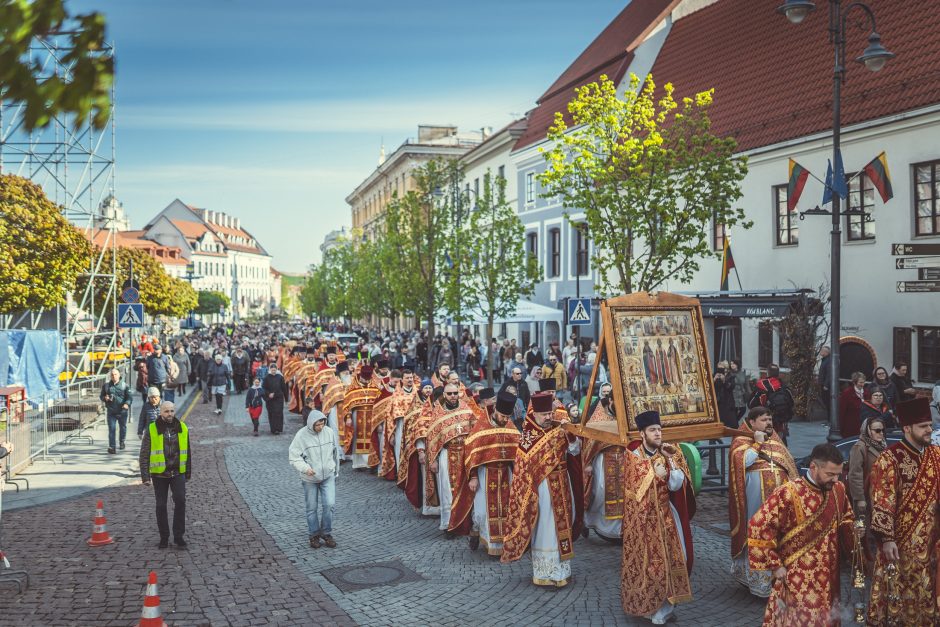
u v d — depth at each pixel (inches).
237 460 665.6
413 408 507.2
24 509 485.1
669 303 349.4
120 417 709.3
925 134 751.7
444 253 1289.4
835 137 542.6
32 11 117.0
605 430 333.1
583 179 738.8
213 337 2413.9
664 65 1261.1
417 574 351.6
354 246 3065.9
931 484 243.8
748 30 1119.6
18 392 604.7
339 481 573.6
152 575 268.2
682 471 289.1
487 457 372.2
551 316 1111.0
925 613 244.4
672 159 717.3
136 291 855.7
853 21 914.1
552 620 291.0
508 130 1599.4
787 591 225.9
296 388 1015.0
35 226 836.6
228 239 5698.8
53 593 327.6
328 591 330.6
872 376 792.9
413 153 2529.5
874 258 805.2
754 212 953.5
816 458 224.4
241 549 394.6
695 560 358.6
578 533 348.8
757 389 596.4
